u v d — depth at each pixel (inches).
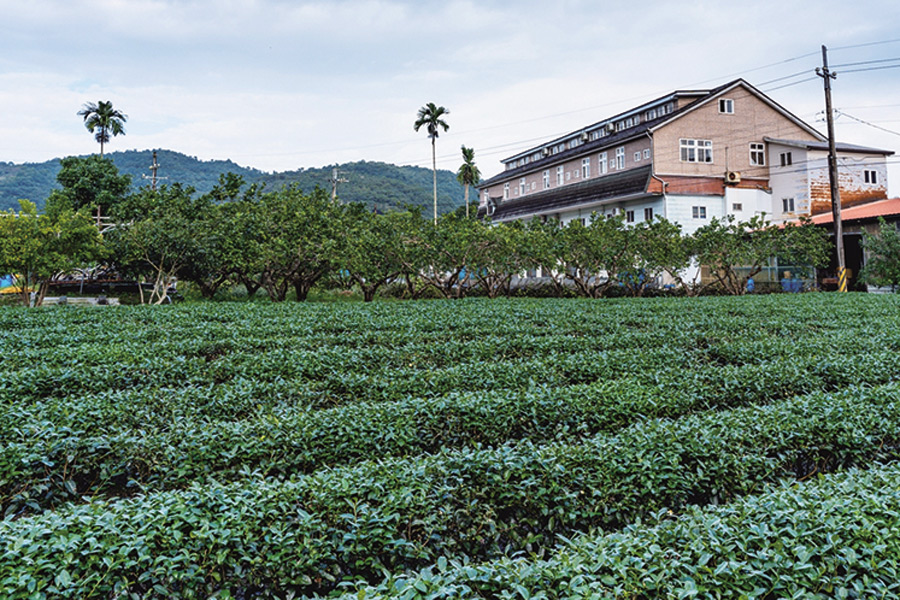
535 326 621.3
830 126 1114.1
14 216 876.0
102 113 2031.3
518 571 129.6
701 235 1162.0
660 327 597.6
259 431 227.1
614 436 220.2
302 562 151.8
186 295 1278.3
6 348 446.6
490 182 2162.9
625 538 143.4
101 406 257.3
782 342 458.3
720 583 124.2
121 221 1061.8
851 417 239.0
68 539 141.3
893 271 1087.0
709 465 201.8
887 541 136.9
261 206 1103.0
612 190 1486.2
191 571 142.6
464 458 193.8
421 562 167.5
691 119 1422.2
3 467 201.0
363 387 322.3
